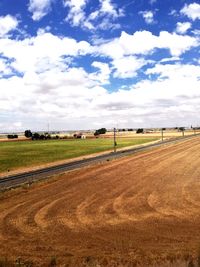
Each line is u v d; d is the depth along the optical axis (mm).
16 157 64438
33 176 34938
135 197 27969
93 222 21031
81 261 14742
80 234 18688
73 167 43062
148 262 14211
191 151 67250
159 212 23188
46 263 14555
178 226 19859
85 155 66188
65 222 21062
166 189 30969
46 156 65688
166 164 48219
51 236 18391
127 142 107188
